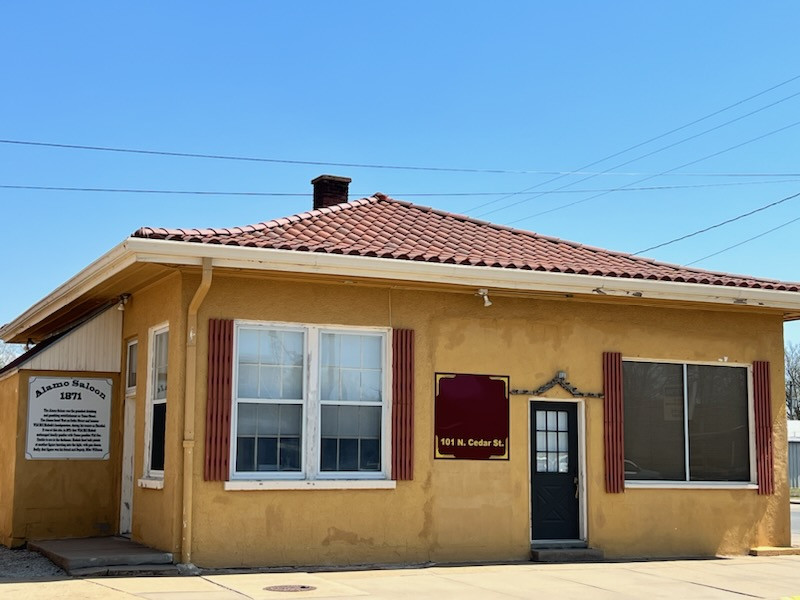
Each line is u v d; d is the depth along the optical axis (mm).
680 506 15266
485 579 12086
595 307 15086
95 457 14883
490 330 14320
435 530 13602
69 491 14688
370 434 13539
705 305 15539
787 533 15977
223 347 12609
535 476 14570
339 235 14117
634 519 14914
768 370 16203
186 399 12312
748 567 13969
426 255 13234
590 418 14820
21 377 14562
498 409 14195
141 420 13828
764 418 16062
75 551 12539
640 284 14344
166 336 13391
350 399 13477
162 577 11531
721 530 15477
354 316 13484
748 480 15922
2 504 15242
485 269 13344
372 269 12703
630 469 15148
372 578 11953
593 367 14930
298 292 13203
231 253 11891
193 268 12281
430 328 13930
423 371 13820
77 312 16781
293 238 13344
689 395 15734
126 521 14609
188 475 12195
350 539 13062
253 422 12891
